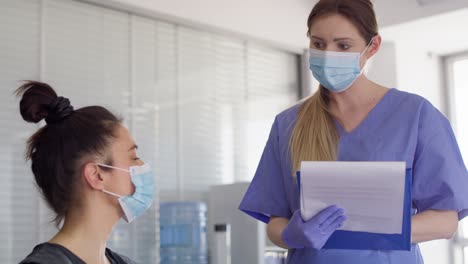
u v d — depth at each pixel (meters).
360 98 1.74
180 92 4.14
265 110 4.66
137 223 3.84
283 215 1.81
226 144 4.38
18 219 3.36
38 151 1.42
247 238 3.75
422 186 1.66
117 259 1.53
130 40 3.90
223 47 4.42
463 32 4.85
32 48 3.48
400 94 1.75
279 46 4.73
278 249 4.02
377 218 1.51
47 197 1.42
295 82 4.89
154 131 3.98
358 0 1.69
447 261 5.34
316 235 1.51
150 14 3.96
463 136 5.46
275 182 1.83
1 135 3.35
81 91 3.65
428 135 1.68
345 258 1.62
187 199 4.11
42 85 1.45
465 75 5.47
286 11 4.64
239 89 4.50
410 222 1.50
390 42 5.07
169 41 4.10
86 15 3.71
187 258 3.94
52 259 1.29
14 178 3.37
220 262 3.67
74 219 1.41
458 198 1.63
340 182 1.49
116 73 3.82
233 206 3.87
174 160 4.07
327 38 1.69
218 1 4.25
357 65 1.68
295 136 1.76
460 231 5.36
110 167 1.45
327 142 1.72
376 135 1.70
